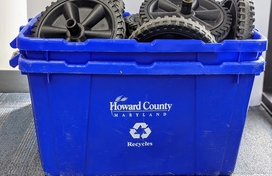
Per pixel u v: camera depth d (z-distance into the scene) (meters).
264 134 1.25
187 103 0.89
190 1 0.94
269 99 1.41
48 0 1.36
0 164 1.06
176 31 0.84
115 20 0.94
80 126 0.90
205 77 0.86
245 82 0.87
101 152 0.94
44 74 0.84
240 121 0.92
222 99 0.89
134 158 0.95
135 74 0.84
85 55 0.82
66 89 0.86
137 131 0.91
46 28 0.93
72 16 0.95
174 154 0.95
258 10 1.35
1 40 1.52
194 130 0.92
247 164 1.08
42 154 0.94
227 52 0.83
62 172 0.96
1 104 1.44
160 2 1.03
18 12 1.52
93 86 0.86
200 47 0.81
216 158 0.96
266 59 1.42
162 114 0.90
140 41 0.87
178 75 0.85
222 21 0.97
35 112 0.89
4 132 1.23
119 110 0.89
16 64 0.93
